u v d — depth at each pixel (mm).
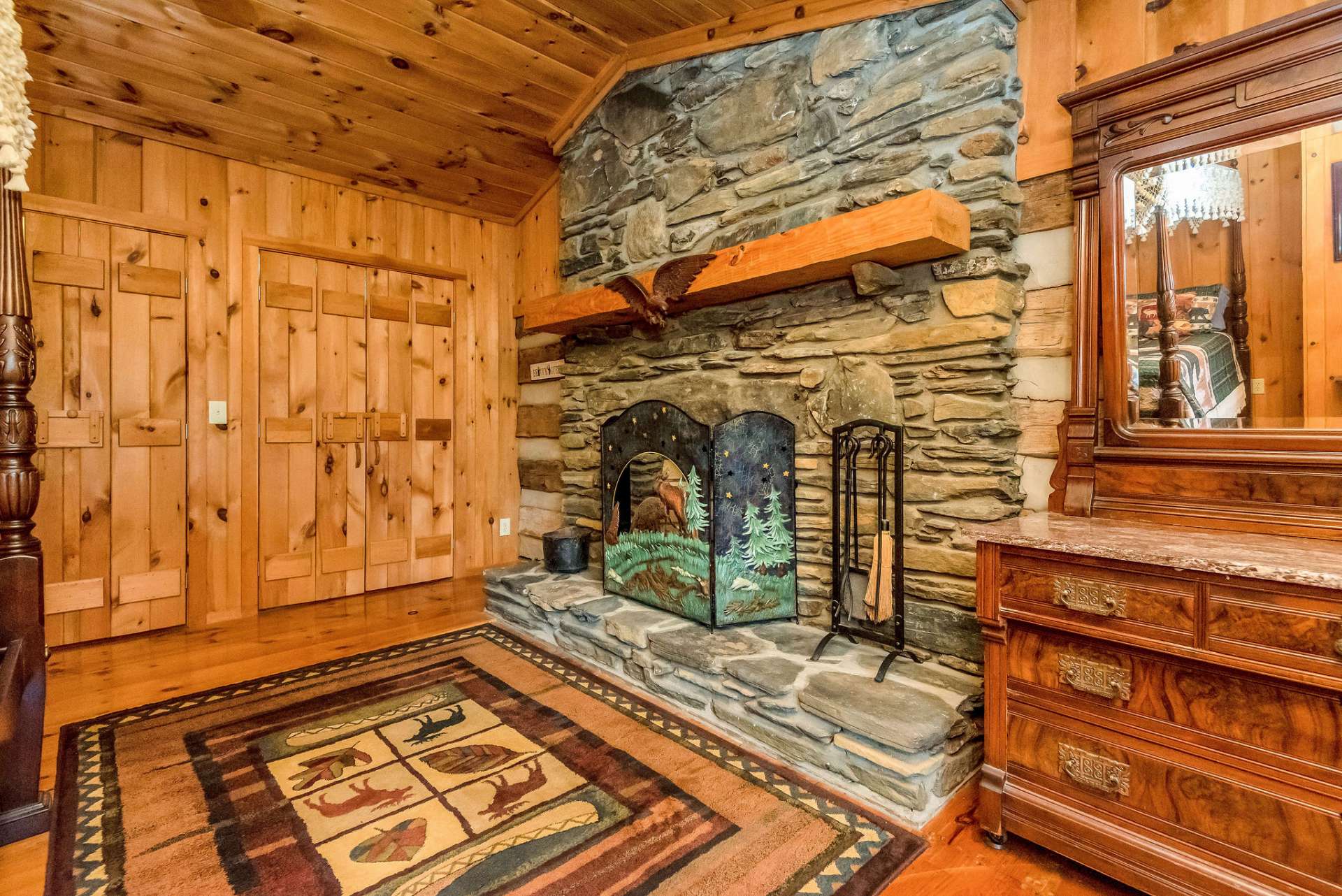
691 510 2375
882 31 2146
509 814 1581
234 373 3115
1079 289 1794
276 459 3256
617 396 3195
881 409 2137
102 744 1930
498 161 3562
